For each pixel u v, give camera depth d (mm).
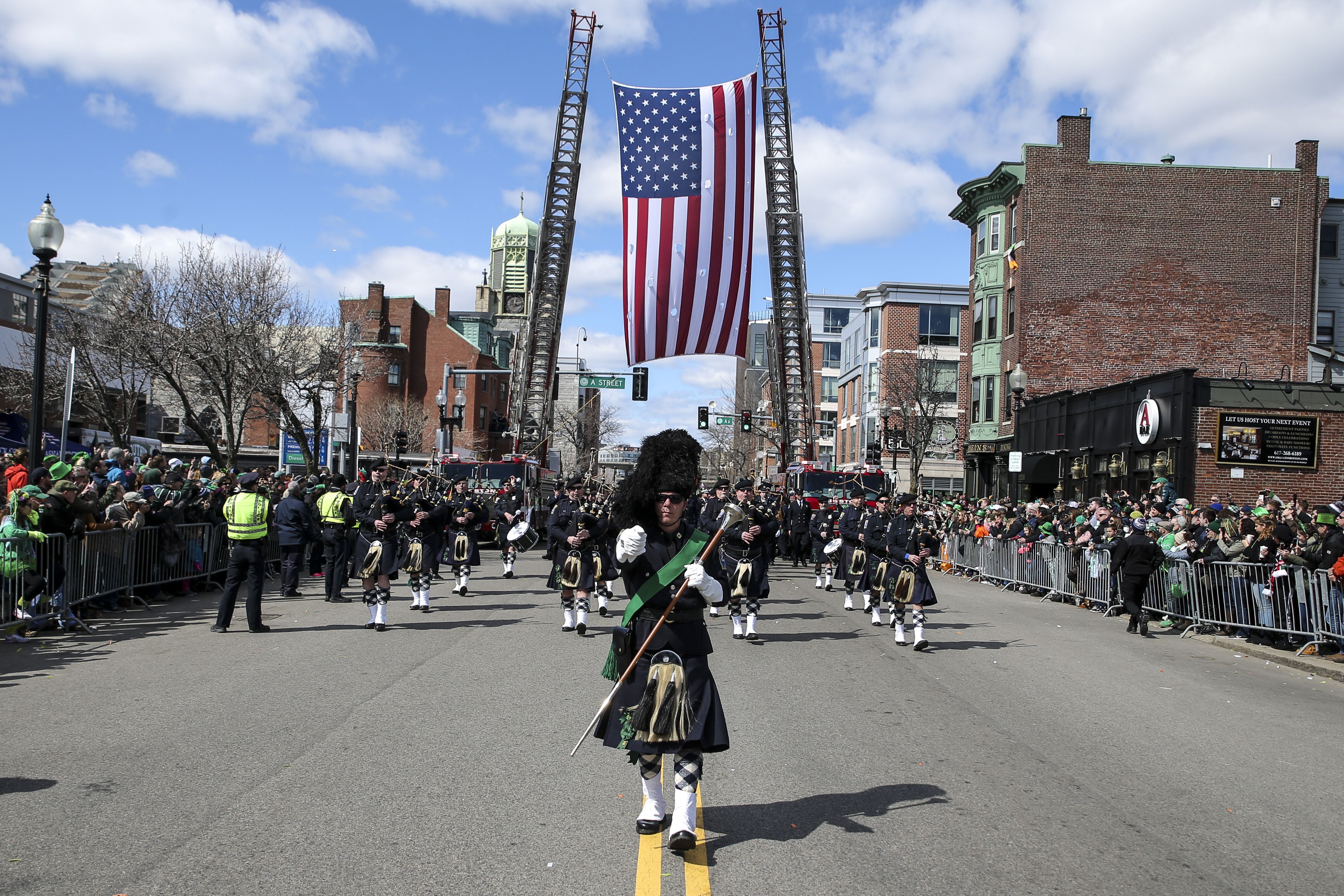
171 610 13836
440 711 7742
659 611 4871
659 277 33312
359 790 5680
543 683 8914
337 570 15578
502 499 20859
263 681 8844
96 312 30828
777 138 40875
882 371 56219
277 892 4215
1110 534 17266
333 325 36562
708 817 5344
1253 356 35594
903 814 5457
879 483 29047
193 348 28891
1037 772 6449
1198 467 26172
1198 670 11227
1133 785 6234
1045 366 36031
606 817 5293
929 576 25547
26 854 4625
